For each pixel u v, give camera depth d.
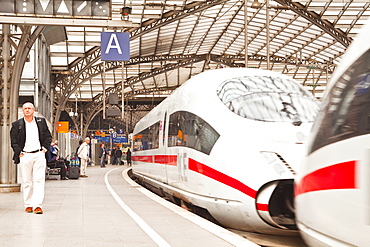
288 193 8.43
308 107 10.07
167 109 15.32
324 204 4.20
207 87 11.23
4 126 15.66
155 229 8.09
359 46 3.98
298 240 8.82
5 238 7.19
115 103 38.31
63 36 32.66
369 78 3.69
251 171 8.57
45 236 7.38
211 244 6.75
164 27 43.72
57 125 40.91
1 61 15.84
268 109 9.77
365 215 3.45
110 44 20.23
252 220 8.59
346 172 3.80
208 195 10.00
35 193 10.02
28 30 15.68
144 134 22.80
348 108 3.94
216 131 9.96
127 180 23.30
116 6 36.31
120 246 6.62
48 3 13.58
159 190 17.58
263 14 43.03
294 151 8.57
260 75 11.20
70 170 24.22
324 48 49.41
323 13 40.34
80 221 9.00
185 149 11.86
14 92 15.74
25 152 9.89
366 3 38.53
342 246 3.86
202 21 44.81
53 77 42.09
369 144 3.47
